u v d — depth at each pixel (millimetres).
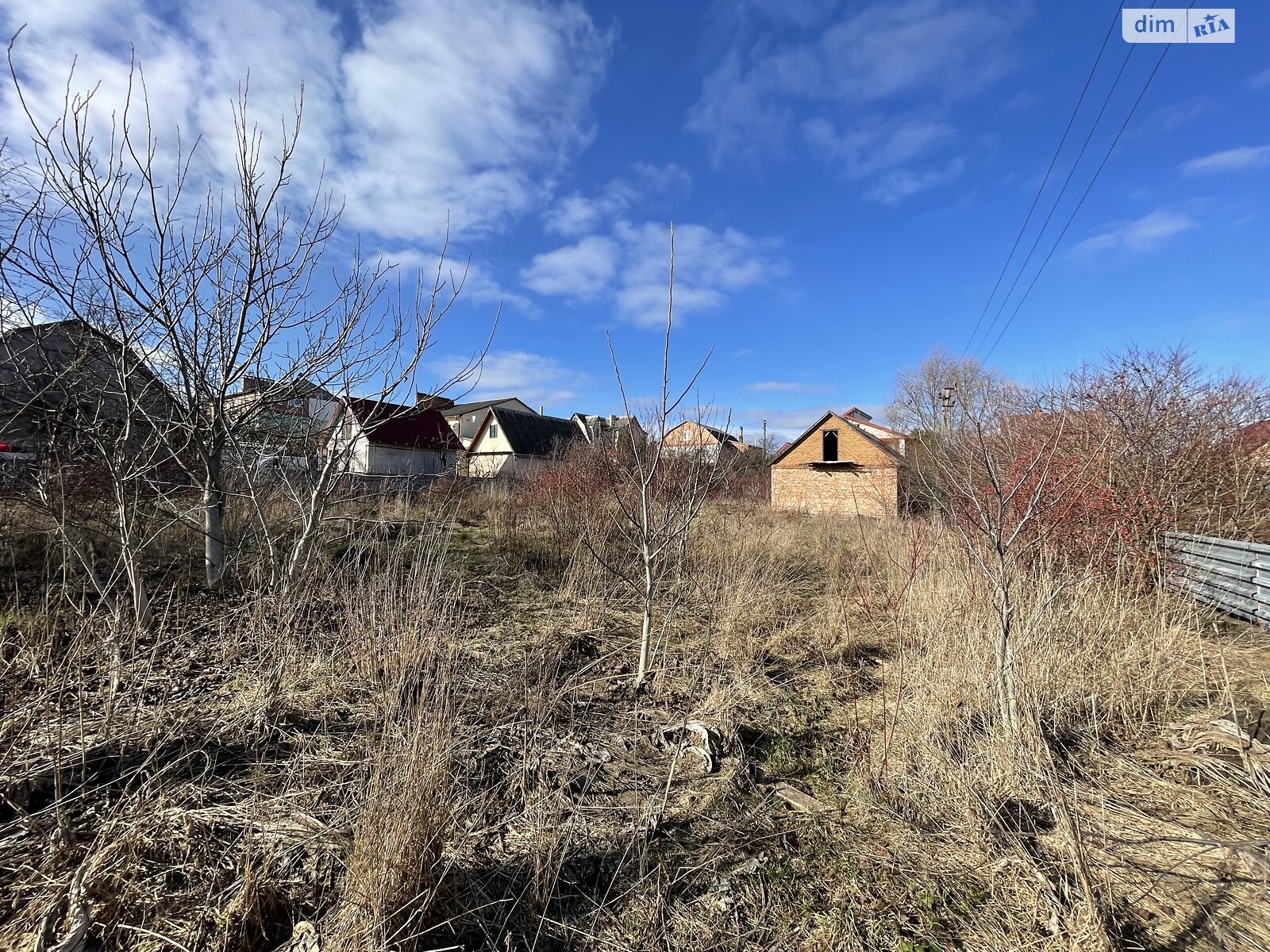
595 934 2029
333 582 5449
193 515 5895
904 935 2027
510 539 8531
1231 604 6035
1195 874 2266
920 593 5094
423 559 5793
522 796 2762
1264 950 1899
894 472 19234
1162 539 5723
